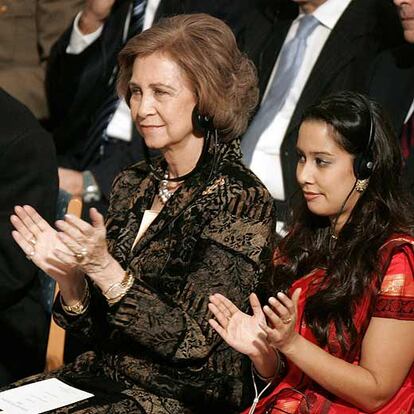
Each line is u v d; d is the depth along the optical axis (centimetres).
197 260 770
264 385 834
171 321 746
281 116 1144
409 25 1049
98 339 798
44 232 750
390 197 742
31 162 932
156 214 818
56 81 1366
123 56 801
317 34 1145
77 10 1411
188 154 803
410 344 712
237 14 1204
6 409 739
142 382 769
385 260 725
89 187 1238
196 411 770
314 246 777
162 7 1244
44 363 945
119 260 805
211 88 777
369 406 710
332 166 735
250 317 709
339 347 729
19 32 1420
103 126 1295
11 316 932
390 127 747
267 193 791
